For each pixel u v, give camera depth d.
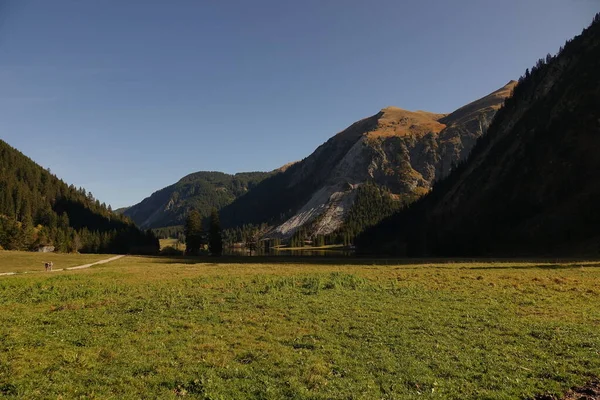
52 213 173.00
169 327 17.53
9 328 17.38
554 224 84.31
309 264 67.94
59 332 16.69
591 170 88.69
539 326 16.81
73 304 23.05
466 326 17.17
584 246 72.44
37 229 154.00
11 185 175.75
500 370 11.81
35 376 11.59
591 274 34.84
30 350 14.19
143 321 18.80
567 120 105.19
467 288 28.23
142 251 166.75
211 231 125.31
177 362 12.80
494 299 23.73
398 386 10.66
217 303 23.41
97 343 15.10
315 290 27.97
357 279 32.50
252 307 22.17
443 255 103.31
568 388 10.56
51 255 94.19
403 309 21.03
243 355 13.57
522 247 85.69
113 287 29.94
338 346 14.45
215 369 12.13
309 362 12.63
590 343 14.19
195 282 33.81
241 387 10.75
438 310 20.69
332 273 39.53
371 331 16.55
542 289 26.81
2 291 28.44
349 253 155.12
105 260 88.19
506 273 37.28
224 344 14.86
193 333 16.55
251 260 89.31
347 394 10.11
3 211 155.25
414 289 28.19
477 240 96.56
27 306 22.89
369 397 9.91
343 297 25.20
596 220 77.69
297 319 18.97
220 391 10.44
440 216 131.25
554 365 12.12
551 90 127.50
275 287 29.20
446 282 31.77
